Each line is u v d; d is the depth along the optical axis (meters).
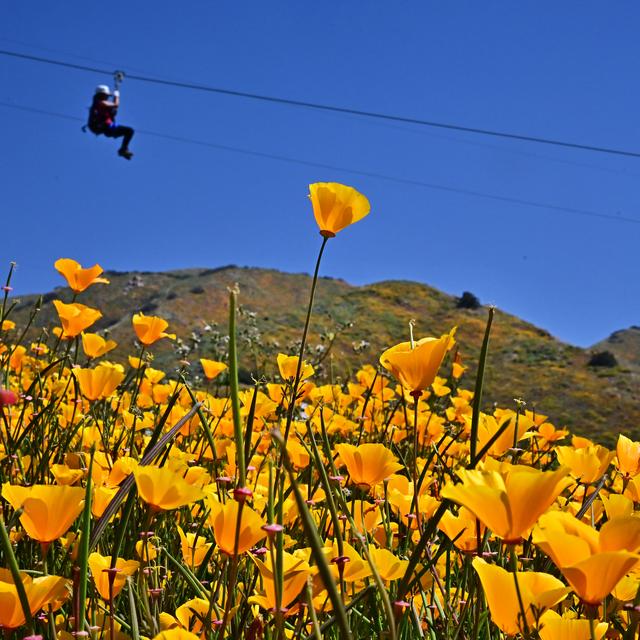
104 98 18.44
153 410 4.43
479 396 1.54
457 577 2.14
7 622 1.28
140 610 1.87
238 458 1.32
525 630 1.19
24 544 2.20
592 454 2.05
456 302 48.91
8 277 3.75
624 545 1.10
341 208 2.03
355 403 5.06
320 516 2.47
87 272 3.58
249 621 1.81
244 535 1.42
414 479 1.78
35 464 2.89
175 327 48.41
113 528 2.36
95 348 3.66
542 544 1.11
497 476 1.15
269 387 3.33
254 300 56.81
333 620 1.54
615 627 1.81
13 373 4.46
